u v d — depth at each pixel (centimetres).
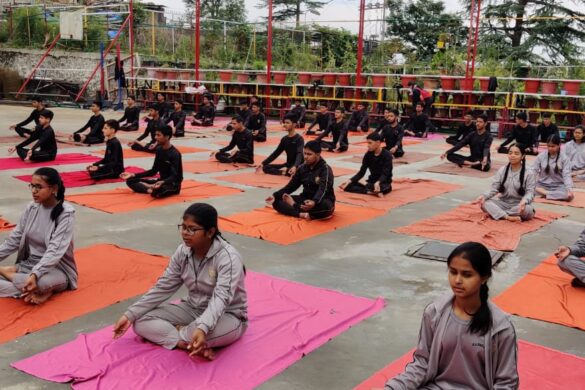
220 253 366
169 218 719
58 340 389
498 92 1728
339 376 353
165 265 537
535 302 469
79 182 910
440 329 279
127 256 559
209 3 3631
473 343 270
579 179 1044
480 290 270
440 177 1064
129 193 841
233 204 799
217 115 2261
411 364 291
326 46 2917
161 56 2697
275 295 470
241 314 382
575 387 338
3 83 2627
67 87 2552
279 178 989
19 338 390
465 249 266
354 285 510
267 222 699
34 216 451
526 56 2680
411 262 574
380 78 1933
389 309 458
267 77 2072
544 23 2694
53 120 1858
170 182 817
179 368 349
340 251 605
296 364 364
